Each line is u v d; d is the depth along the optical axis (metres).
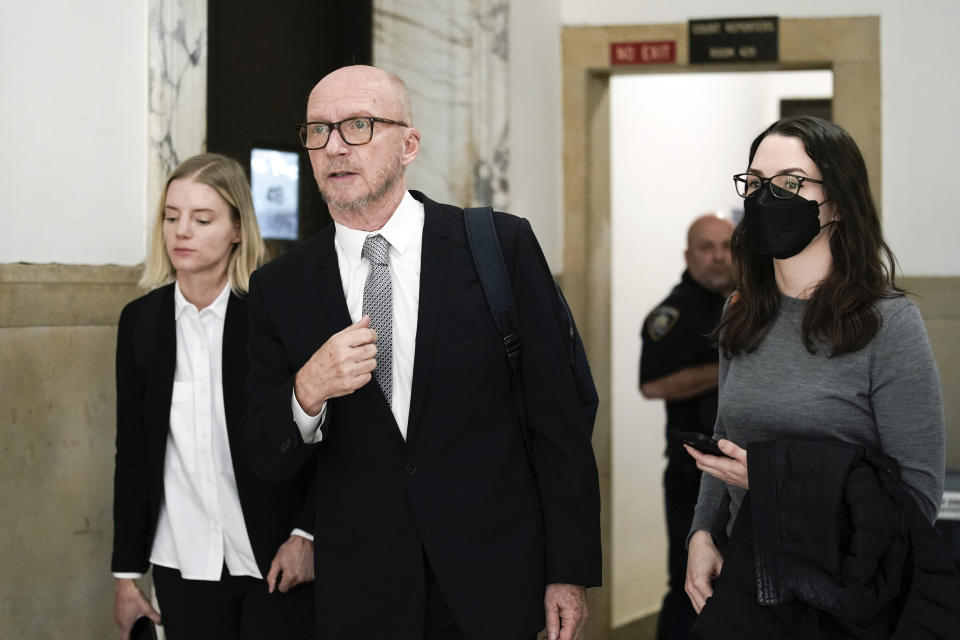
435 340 2.20
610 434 5.86
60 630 3.02
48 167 2.97
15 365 2.85
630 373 6.45
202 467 2.67
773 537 2.02
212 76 3.86
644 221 6.62
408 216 2.29
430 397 2.19
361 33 4.58
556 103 5.45
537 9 5.17
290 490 2.64
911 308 2.10
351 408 2.21
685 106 7.07
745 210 2.21
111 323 3.18
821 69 5.40
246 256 2.73
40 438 2.93
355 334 2.07
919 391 2.06
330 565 2.23
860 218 2.14
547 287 2.31
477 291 2.24
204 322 2.71
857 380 2.11
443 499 2.18
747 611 2.04
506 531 2.21
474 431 2.21
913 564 1.99
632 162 6.48
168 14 3.36
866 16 5.16
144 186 3.33
